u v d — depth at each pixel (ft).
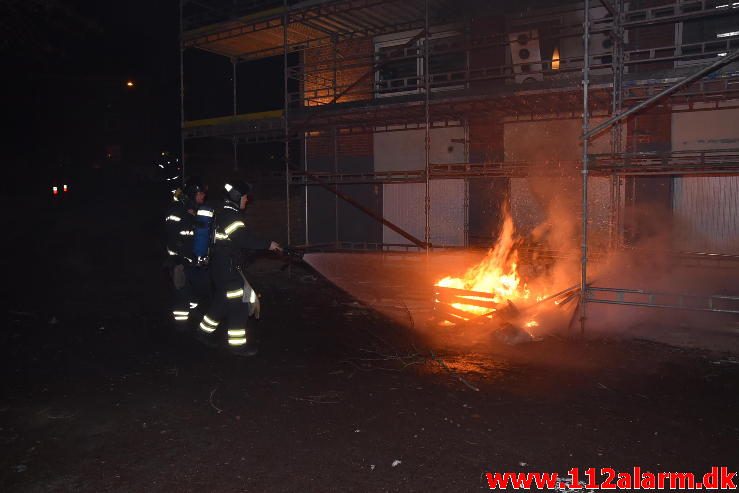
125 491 11.48
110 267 45.03
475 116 37.14
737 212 30.37
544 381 17.69
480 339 22.81
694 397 16.11
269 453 13.07
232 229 20.68
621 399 16.05
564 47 35.81
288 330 24.68
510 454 12.89
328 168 45.80
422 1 36.42
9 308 29.09
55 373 18.88
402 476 11.98
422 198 41.47
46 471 12.28
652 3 32.71
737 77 25.23
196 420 14.99
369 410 15.57
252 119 40.70
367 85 43.83
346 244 45.24
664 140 32.09
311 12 36.47
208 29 40.50
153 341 22.99
